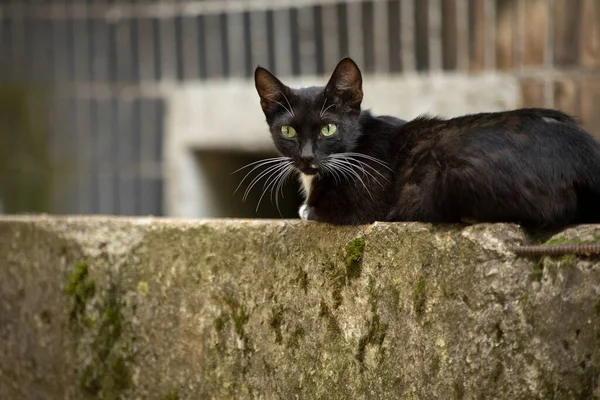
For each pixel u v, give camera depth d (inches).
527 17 471.8
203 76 569.3
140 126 584.4
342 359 242.1
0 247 344.5
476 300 209.9
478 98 486.6
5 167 611.5
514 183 211.6
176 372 288.7
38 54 599.2
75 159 598.2
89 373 312.3
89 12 586.2
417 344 223.0
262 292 263.1
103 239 308.3
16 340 339.6
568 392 203.2
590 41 457.7
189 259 283.4
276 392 259.8
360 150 259.6
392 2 508.4
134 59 582.2
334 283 244.5
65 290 318.3
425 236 221.3
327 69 529.7
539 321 204.5
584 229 206.8
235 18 555.5
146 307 296.5
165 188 580.4
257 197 468.1
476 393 210.7
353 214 251.1
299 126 264.1
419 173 237.9
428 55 503.2
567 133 219.6
